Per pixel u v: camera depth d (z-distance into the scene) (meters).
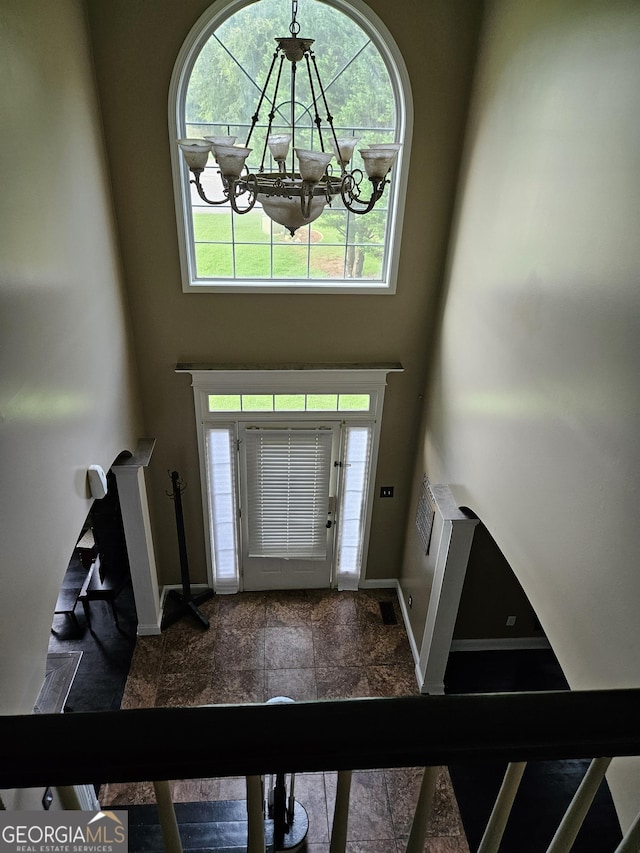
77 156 3.35
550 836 3.70
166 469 5.30
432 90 3.98
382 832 3.83
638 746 0.64
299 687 4.99
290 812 3.28
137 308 4.56
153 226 4.28
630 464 2.09
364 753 0.60
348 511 5.63
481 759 0.63
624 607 2.12
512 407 3.16
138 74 3.80
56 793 0.72
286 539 5.68
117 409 4.09
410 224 4.41
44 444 2.65
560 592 2.61
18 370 2.39
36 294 2.62
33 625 2.48
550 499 2.70
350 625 5.60
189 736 0.59
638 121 2.07
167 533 5.60
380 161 2.76
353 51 3.97
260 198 2.85
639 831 0.78
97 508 5.25
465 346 3.99
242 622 5.59
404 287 4.66
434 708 0.62
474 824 3.86
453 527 4.16
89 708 4.76
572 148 2.54
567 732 0.62
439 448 4.62
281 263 4.61
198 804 3.44
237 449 5.25
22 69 2.57
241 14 3.80
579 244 2.46
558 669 5.15
